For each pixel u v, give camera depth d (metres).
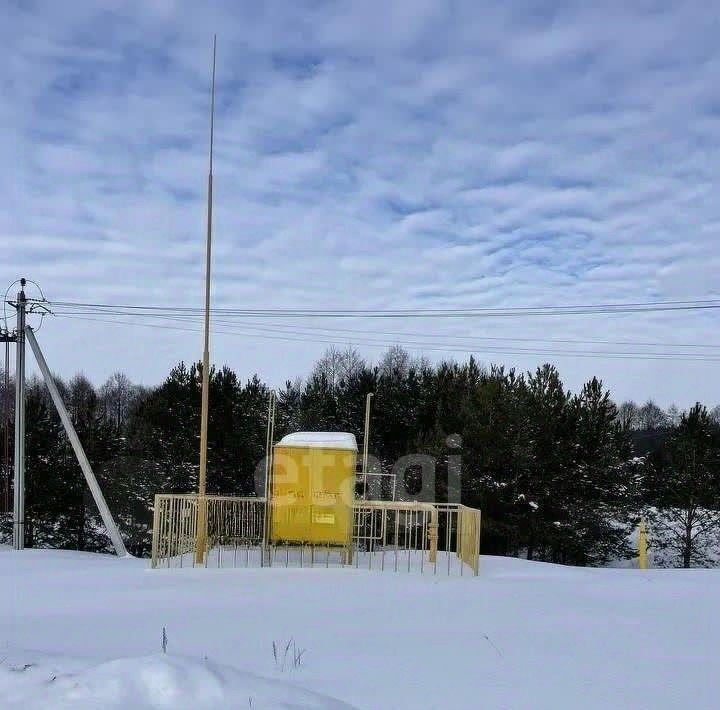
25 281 20.41
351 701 4.47
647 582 11.12
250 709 3.93
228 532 16.45
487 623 7.19
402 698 4.55
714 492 31.27
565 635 6.62
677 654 5.95
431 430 31.72
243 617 7.48
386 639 6.30
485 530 28.50
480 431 29.14
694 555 32.91
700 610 8.36
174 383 32.19
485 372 36.38
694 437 32.47
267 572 11.84
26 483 28.70
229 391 32.56
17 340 20.27
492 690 4.76
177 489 29.83
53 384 19.80
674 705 4.55
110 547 30.41
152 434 31.14
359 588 9.88
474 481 28.58
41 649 5.68
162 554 14.11
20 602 8.85
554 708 4.44
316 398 39.69
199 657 5.45
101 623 7.14
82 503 30.06
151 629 6.75
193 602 8.69
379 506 14.35
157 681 4.12
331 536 12.87
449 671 5.20
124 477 29.67
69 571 12.12
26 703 3.87
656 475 33.00
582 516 29.08
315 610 7.98
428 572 12.24
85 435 31.66
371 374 37.78
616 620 7.53
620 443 31.20
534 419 29.62
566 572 12.80
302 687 4.70
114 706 3.84
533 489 28.98
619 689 4.86
